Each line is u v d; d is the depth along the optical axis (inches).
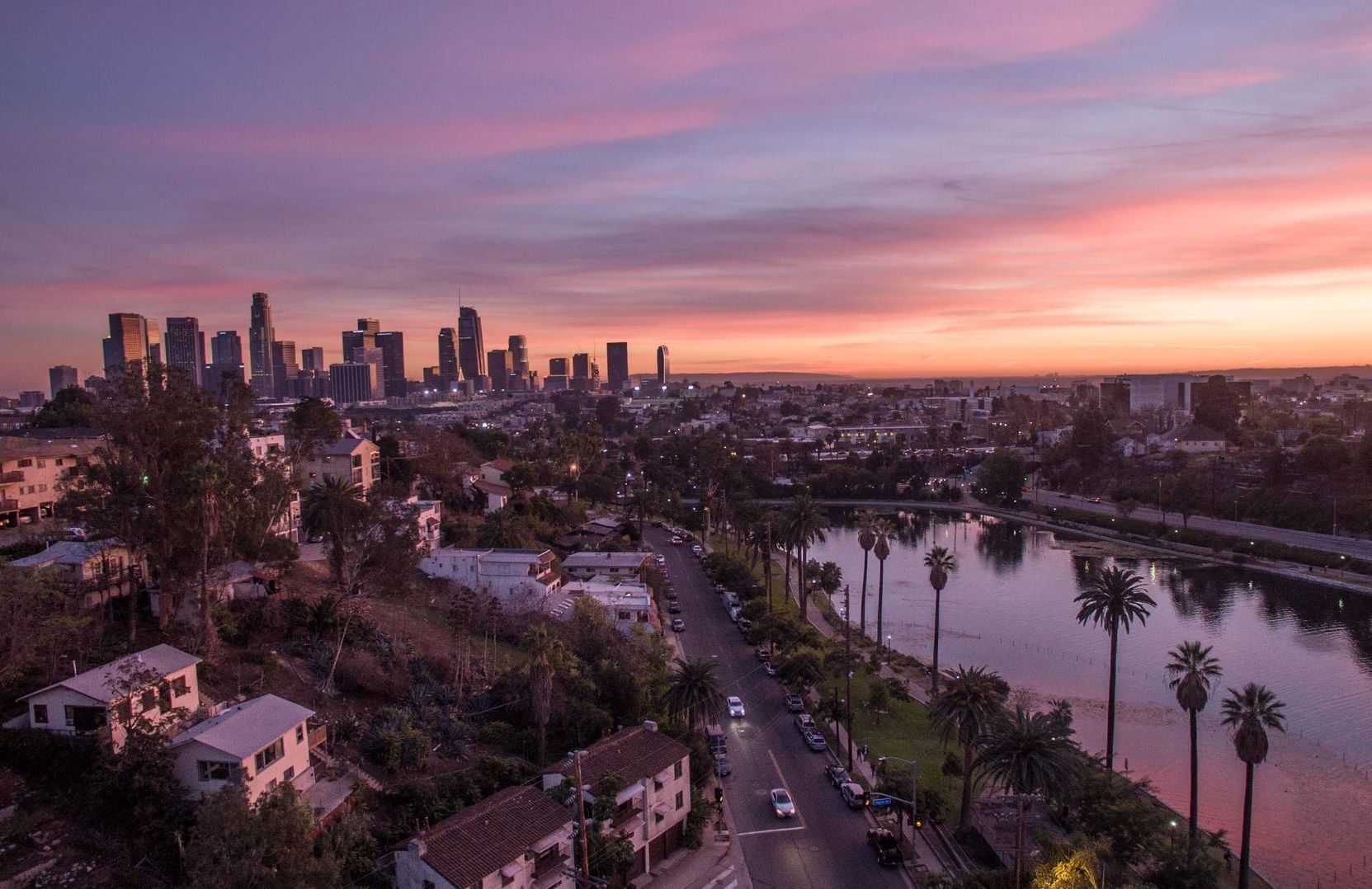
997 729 2490.2
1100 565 6988.2
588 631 3503.9
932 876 2196.1
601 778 2313.0
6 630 2102.6
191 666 2263.8
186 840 1862.7
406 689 2824.8
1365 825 2847.0
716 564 5703.7
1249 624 5162.4
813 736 3198.8
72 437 4817.9
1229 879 2498.8
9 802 1873.8
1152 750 3408.0
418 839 1929.1
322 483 4505.4
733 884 2306.8
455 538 5078.7
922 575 6614.2
